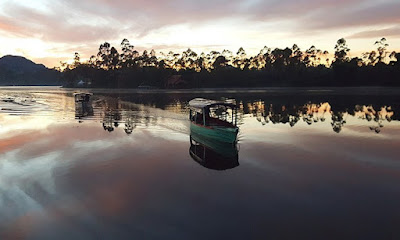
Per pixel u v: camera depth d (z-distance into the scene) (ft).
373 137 75.20
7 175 47.16
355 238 28.86
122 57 466.70
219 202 37.14
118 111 135.33
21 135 77.61
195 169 50.75
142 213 34.37
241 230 30.42
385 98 180.96
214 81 380.78
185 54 450.30
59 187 42.29
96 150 63.10
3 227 31.60
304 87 336.90
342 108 138.41
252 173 48.42
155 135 81.00
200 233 30.01
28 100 193.36
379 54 361.71
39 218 33.58
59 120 106.01
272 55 395.34
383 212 34.19
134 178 46.01
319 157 57.52
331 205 36.14
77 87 471.62
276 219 32.65
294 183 43.65
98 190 41.19
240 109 140.97
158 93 269.85
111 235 29.91
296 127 92.02
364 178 45.62
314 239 28.73
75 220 33.04
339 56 344.90
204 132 73.26
